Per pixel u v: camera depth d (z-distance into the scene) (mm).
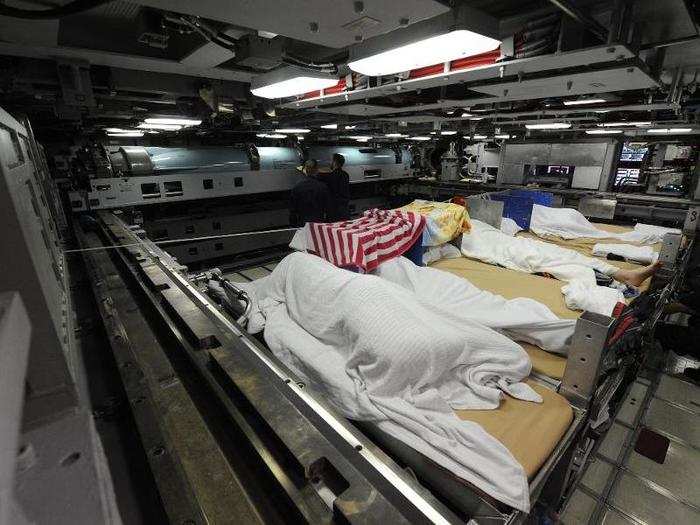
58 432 384
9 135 722
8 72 1908
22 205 606
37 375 535
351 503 717
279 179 5531
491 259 3131
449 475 1217
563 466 1560
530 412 1432
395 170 7555
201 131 4777
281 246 6316
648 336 2887
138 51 1885
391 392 1446
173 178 4441
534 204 4371
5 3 1146
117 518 339
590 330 1428
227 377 1070
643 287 2756
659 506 1963
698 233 4703
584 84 2354
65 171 3973
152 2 1118
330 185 4801
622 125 4539
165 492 695
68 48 1722
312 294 1921
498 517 1108
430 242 2994
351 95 2736
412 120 4855
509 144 6711
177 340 1243
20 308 293
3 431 173
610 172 5707
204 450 805
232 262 5824
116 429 924
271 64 1783
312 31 1336
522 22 1976
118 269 2037
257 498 797
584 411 1505
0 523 155
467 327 1671
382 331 1518
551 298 2426
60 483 327
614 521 1886
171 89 2568
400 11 1188
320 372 1633
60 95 2383
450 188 7375
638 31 1727
